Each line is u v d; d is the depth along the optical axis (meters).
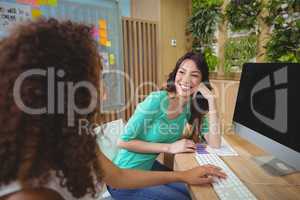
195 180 0.92
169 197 1.16
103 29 2.40
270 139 1.04
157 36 3.12
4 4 1.77
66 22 0.55
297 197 0.82
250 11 2.48
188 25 3.21
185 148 1.28
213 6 2.86
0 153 0.45
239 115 1.34
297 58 2.09
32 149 0.46
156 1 3.10
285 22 2.17
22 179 0.46
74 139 0.51
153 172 0.96
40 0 1.95
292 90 0.93
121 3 3.23
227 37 2.76
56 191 0.50
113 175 0.90
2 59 0.47
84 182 0.55
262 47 2.42
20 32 0.49
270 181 0.94
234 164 1.10
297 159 0.88
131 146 1.37
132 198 1.20
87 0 2.26
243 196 0.82
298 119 0.88
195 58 1.49
